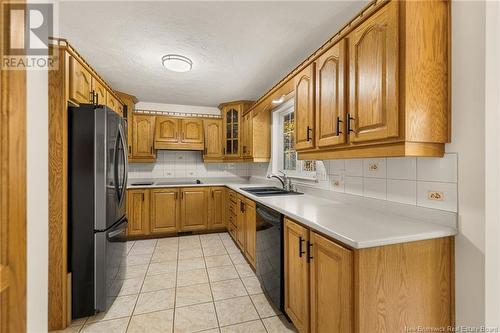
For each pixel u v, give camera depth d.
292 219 1.59
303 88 1.90
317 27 1.83
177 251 3.12
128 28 1.83
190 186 3.79
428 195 1.28
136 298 2.03
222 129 4.13
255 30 1.87
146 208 3.58
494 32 1.04
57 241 1.67
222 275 2.44
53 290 1.66
